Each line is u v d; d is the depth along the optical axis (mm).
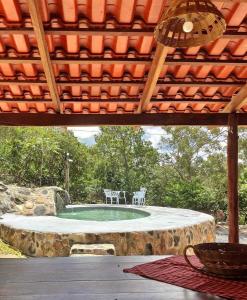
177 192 15484
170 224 7461
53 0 2922
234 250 1998
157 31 2045
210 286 1699
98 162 17438
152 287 1730
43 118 4477
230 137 4512
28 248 6777
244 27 3207
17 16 3047
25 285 1772
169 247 6875
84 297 1607
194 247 1926
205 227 8219
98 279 1864
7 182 14508
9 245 7141
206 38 2100
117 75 3959
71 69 3799
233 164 4520
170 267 2037
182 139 17656
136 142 17641
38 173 15117
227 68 3811
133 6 2947
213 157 17219
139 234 6602
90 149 17844
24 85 4109
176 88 4215
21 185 14781
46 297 1608
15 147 14742
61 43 3434
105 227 6984
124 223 7562
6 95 4359
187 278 1829
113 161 17578
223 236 10516
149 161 17703
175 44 2117
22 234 6930
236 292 1612
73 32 3197
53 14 3070
